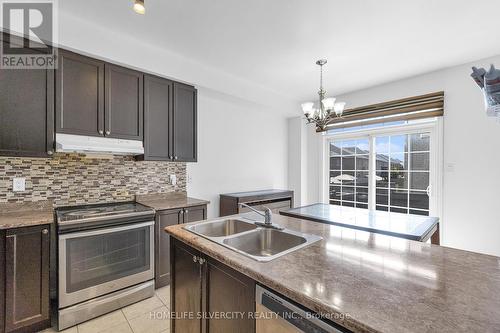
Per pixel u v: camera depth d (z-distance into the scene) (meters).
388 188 4.00
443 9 2.05
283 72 3.39
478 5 2.00
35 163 2.31
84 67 2.29
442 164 3.32
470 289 0.89
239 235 1.57
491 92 1.14
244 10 2.07
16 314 1.81
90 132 2.31
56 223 2.07
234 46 2.68
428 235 1.91
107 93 2.41
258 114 4.54
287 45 2.66
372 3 1.98
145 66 2.62
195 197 3.64
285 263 1.11
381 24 2.27
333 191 4.73
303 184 4.95
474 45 2.66
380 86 3.90
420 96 3.48
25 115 1.99
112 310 2.22
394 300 0.81
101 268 2.17
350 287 0.90
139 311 2.24
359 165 4.34
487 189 2.98
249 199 3.79
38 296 1.90
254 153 4.48
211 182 3.85
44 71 2.08
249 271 1.05
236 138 4.19
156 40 2.55
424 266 1.09
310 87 4.00
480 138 3.03
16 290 1.81
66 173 2.48
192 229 1.74
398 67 3.23
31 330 1.91
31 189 2.29
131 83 2.59
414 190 3.71
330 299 0.82
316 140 4.89
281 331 0.96
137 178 2.96
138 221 2.39
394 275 1.00
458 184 3.19
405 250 1.28
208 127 3.80
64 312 1.98
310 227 1.74
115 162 2.79
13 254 1.79
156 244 2.56
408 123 3.72
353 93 4.23
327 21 2.22
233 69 3.29
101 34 2.32
